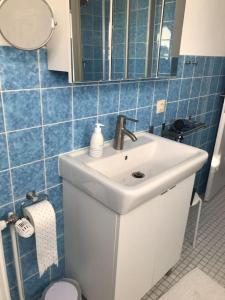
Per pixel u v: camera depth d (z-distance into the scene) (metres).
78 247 1.35
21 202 1.16
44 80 1.06
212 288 1.60
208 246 1.93
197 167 1.27
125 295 1.27
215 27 1.93
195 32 1.74
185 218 1.52
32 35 0.87
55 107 1.13
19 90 1.00
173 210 1.35
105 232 1.12
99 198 1.05
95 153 1.24
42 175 1.20
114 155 1.30
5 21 0.81
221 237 2.03
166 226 1.35
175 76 1.63
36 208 1.08
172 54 1.50
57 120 1.16
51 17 0.87
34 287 1.40
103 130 1.39
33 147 1.12
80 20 0.98
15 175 1.10
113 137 1.46
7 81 0.95
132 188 0.94
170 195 1.26
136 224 1.12
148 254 1.31
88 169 1.08
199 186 2.60
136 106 1.52
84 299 1.49
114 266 1.14
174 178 1.10
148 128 1.68
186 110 1.97
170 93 1.74
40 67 1.03
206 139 2.41
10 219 1.05
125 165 1.38
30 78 1.01
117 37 1.18
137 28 1.26
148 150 1.50
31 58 0.99
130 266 1.21
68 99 1.17
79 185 1.14
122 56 1.23
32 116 1.07
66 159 1.19
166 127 1.82
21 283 1.20
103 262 1.20
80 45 1.00
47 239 1.11
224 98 2.24
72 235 1.37
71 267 1.48
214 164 2.38
